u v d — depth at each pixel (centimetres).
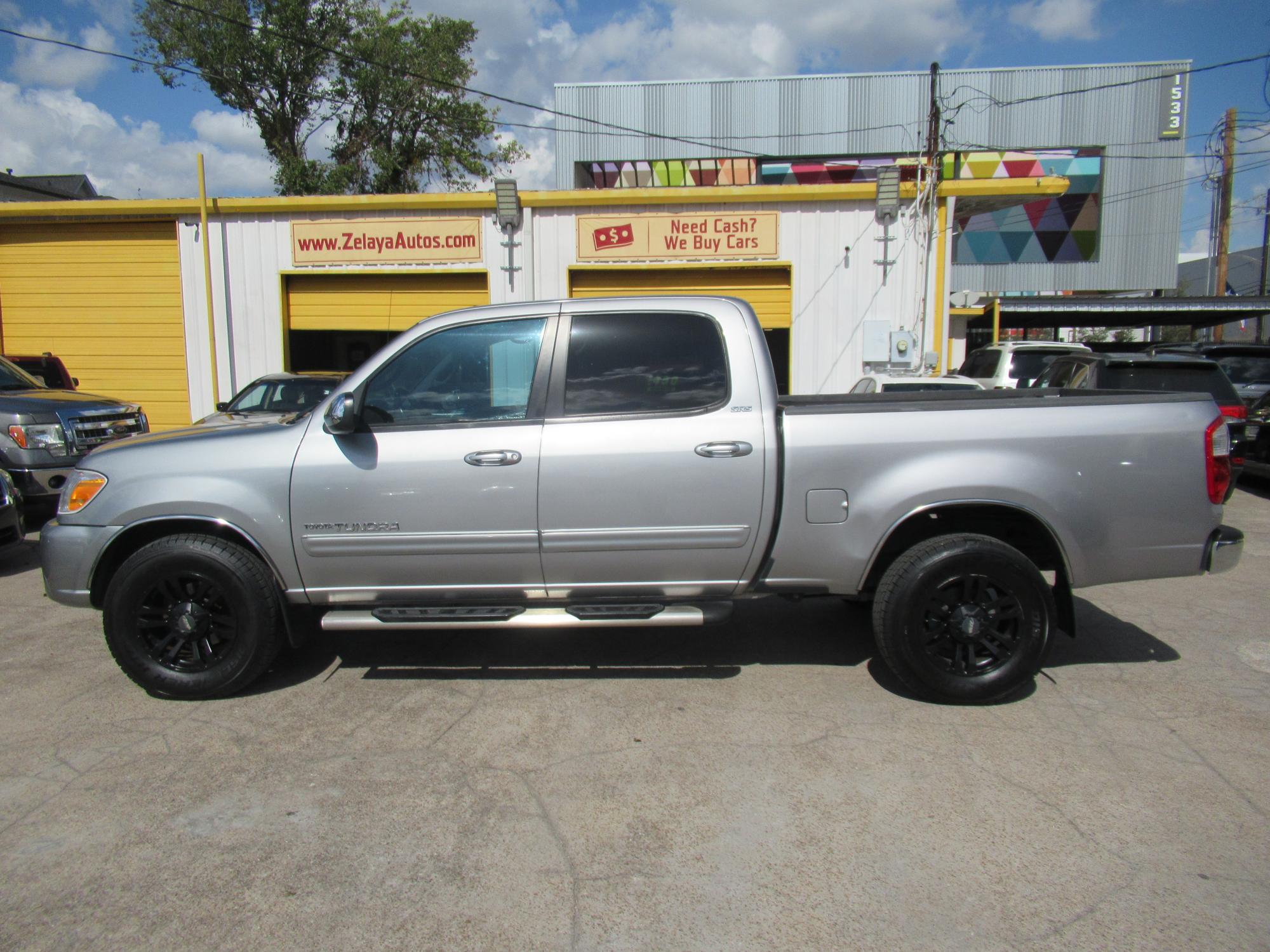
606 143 2962
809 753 367
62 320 1401
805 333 1304
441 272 1334
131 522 420
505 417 415
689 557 414
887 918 260
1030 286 2981
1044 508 401
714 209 1296
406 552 415
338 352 1424
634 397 414
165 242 1370
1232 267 5594
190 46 2316
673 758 364
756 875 282
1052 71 2869
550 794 335
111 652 427
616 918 261
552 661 483
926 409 411
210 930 257
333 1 2450
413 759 365
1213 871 281
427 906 267
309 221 1341
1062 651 499
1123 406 408
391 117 2605
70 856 296
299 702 427
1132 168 2911
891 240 1284
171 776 351
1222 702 420
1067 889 272
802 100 2897
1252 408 1105
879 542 409
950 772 349
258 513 413
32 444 845
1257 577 671
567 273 1319
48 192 3266
